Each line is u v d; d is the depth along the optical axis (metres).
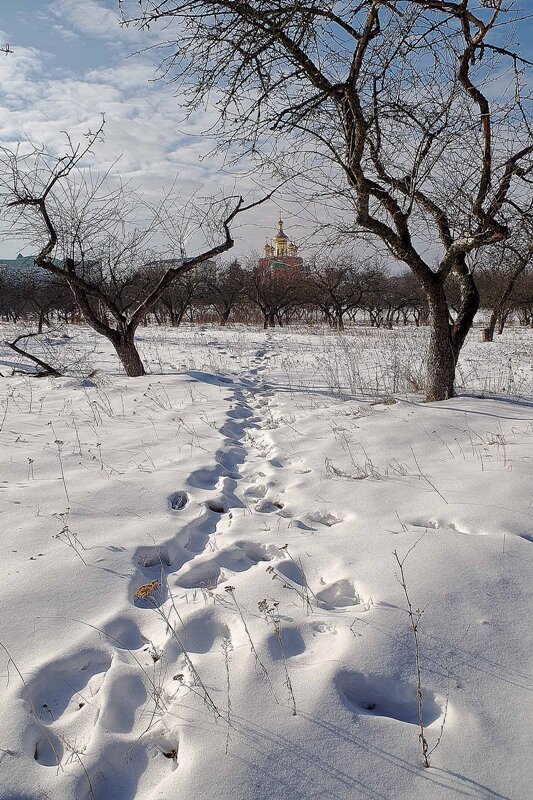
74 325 31.52
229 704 2.39
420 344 17.64
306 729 2.29
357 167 6.71
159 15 5.67
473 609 3.02
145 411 8.48
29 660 2.78
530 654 2.71
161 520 4.44
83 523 4.39
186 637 2.97
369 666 2.63
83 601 3.30
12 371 12.66
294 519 4.47
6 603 3.24
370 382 10.53
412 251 7.65
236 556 3.92
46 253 10.21
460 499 4.46
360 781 2.08
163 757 2.29
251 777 2.09
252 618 3.07
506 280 21.52
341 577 3.44
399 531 4.00
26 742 2.29
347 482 5.18
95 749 2.26
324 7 5.81
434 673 2.61
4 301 30.78
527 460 5.15
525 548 3.58
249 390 10.55
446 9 6.02
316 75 6.41
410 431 6.57
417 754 2.19
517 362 13.49
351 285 34.97
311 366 13.71
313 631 2.95
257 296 36.62
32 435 7.20
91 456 6.23
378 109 6.71
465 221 7.14
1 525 4.35
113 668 2.71
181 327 33.66
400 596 3.14
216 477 5.60
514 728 2.30
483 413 7.18
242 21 5.97
